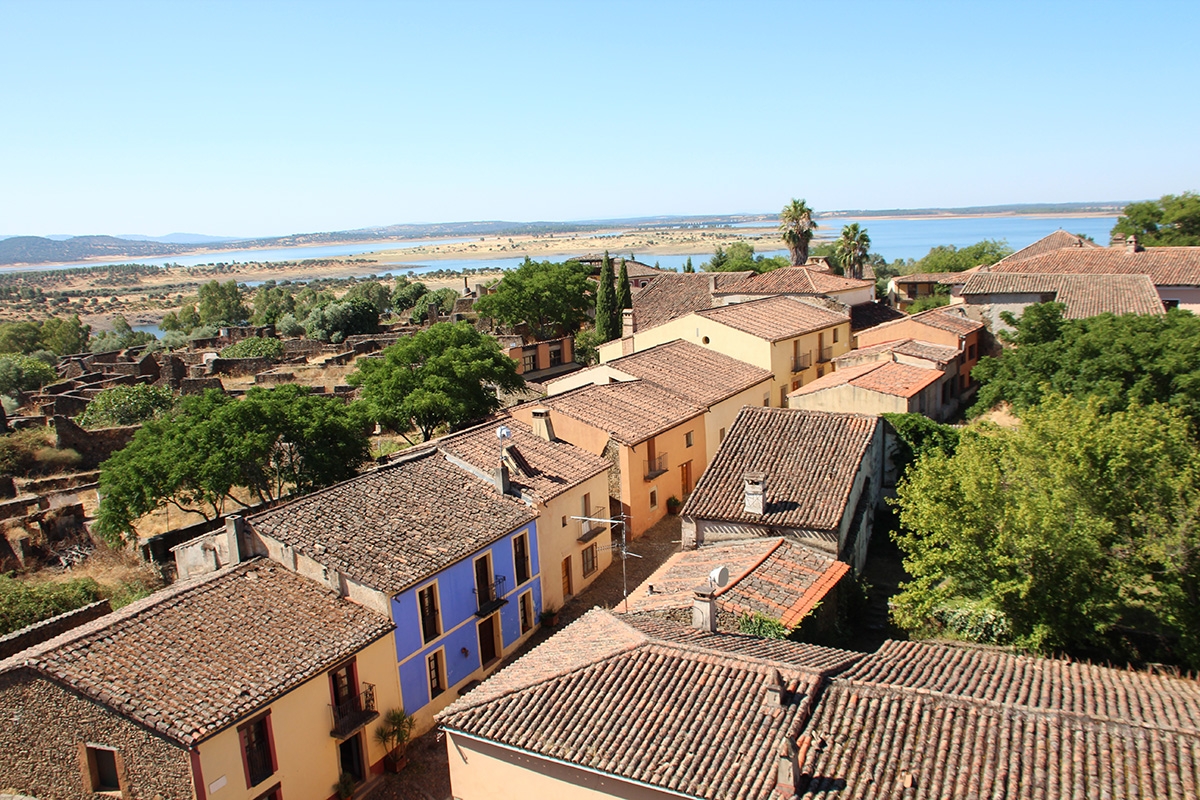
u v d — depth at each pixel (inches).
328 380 2913.4
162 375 3034.0
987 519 915.4
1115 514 895.7
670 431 1611.7
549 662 811.4
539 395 2269.9
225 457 1397.6
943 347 1945.1
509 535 1186.0
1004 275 2218.3
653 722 686.5
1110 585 887.7
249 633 905.5
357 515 1108.5
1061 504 871.7
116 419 2321.6
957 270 4097.0
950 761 596.7
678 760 643.5
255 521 1046.4
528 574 1235.2
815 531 1099.3
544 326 3270.2
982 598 938.7
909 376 1673.2
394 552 1050.1
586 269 3944.4
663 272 4271.7
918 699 654.5
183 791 770.2
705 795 609.6
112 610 1176.8
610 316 3021.7
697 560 1138.7
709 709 687.7
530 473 1322.6
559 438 1531.7
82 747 810.2
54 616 1101.1
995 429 1077.1
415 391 1792.6
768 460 1238.3
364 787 948.6
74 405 2576.3
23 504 1731.1
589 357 3009.4
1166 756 567.2
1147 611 990.4
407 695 1011.9
